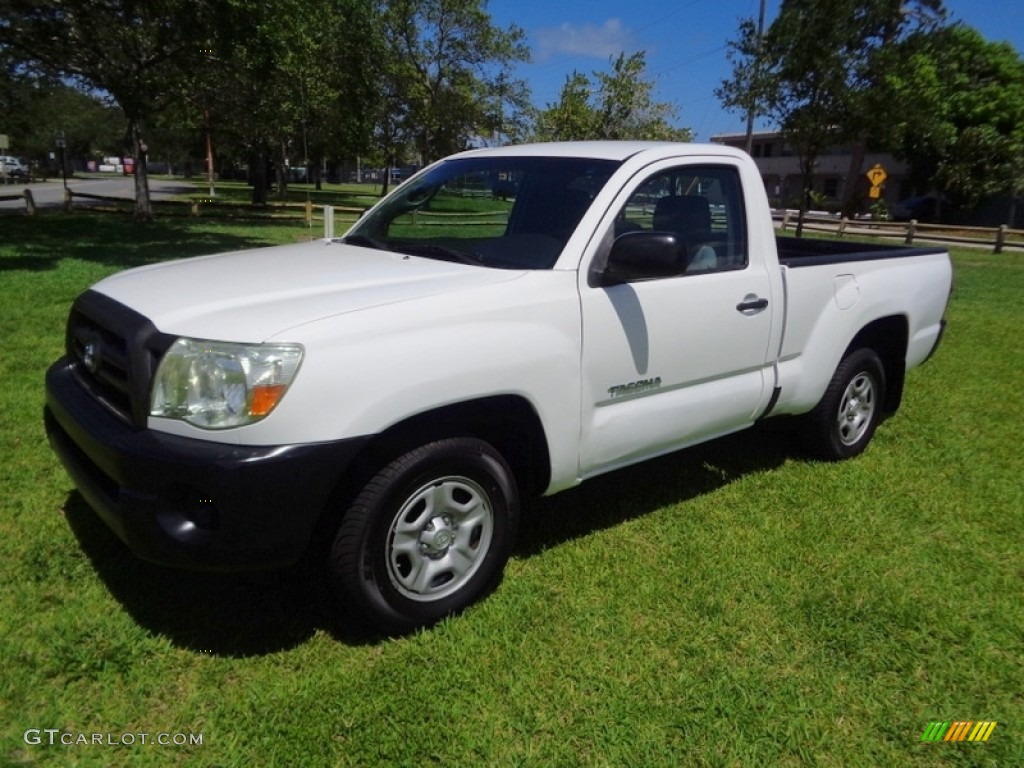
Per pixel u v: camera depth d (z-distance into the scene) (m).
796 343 4.43
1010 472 4.98
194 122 24.95
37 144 59.47
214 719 2.57
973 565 3.79
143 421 2.72
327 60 27.70
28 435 4.75
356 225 4.39
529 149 4.14
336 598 2.94
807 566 3.71
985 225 37.78
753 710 2.72
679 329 3.70
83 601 3.14
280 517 2.64
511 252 3.48
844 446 5.03
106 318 3.02
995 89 34.78
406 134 40.22
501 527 3.22
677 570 3.60
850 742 2.62
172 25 16.78
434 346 2.89
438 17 37.00
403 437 2.94
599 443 3.50
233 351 2.64
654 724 2.63
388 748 2.47
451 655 2.93
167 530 2.64
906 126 22.00
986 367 7.86
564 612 3.24
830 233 26.89
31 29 16.67
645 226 3.67
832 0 20.39
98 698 2.64
